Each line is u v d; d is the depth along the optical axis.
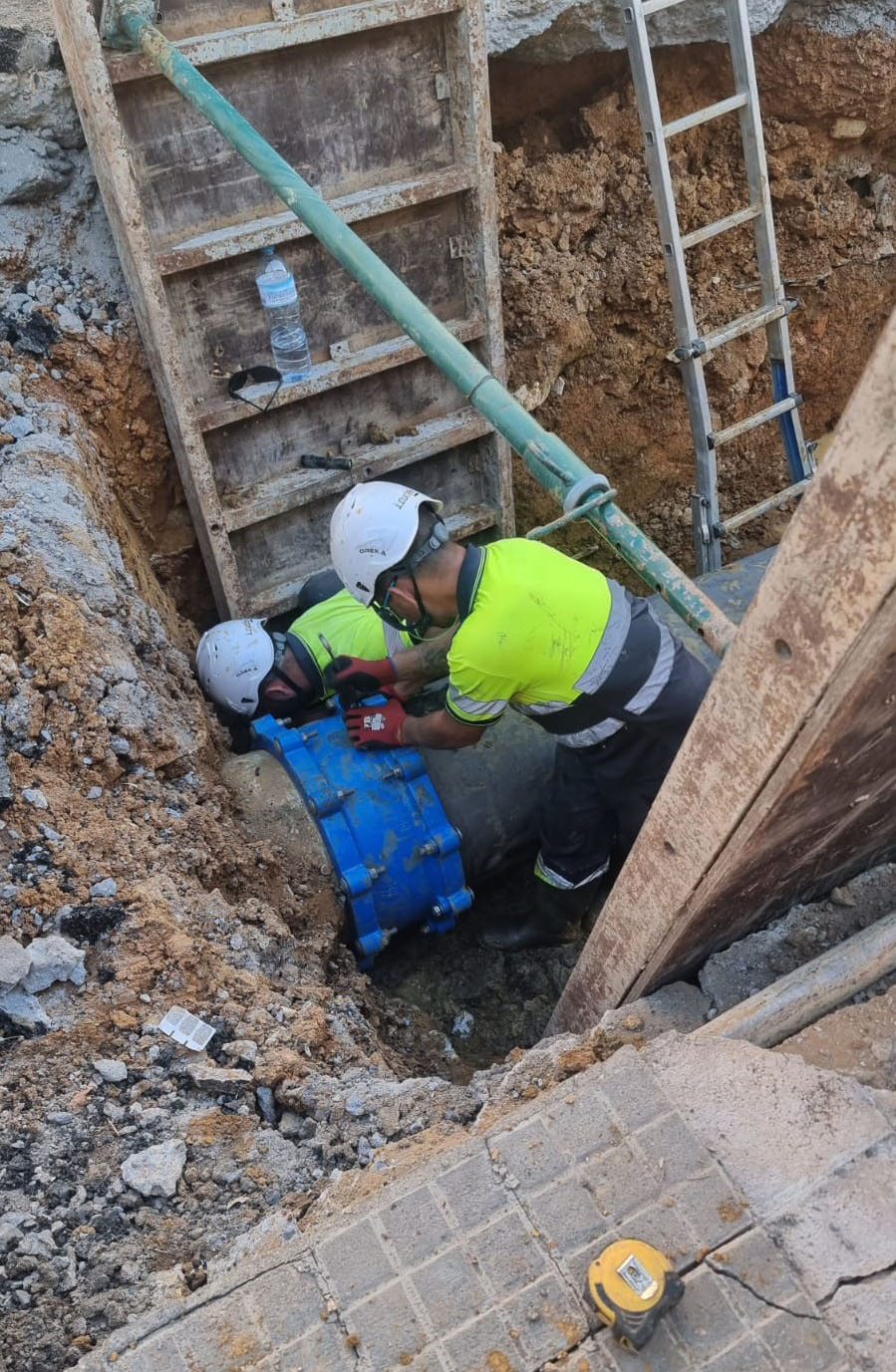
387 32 3.90
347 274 4.29
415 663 3.82
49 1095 2.43
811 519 1.66
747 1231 1.86
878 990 2.39
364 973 3.91
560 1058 2.43
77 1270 2.12
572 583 3.19
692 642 4.57
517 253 4.95
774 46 4.97
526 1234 1.89
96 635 3.33
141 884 2.85
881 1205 1.88
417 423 4.76
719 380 5.68
